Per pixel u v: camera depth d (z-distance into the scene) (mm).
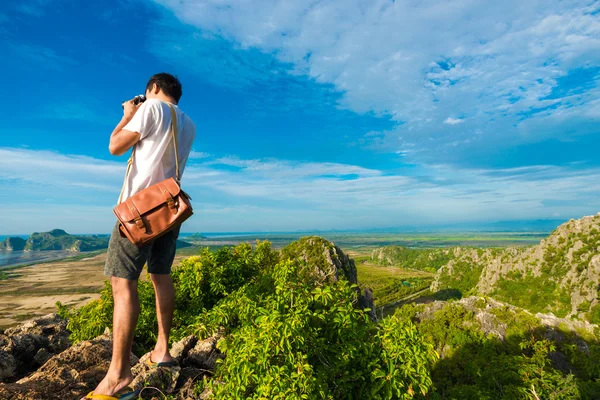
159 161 3066
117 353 2900
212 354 4574
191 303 7031
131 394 3129
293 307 3779
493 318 21750
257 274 8164
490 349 13266
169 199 2848
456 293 118500
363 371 3408
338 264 16391
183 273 7297
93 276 196375
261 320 3490
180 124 3293
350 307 3760
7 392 3105
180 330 6027
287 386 3012
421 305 28766
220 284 7137
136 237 2766
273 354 3254
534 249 96875
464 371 11000
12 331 6273
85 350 4027
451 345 20844
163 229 2826
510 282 96625
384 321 3732
